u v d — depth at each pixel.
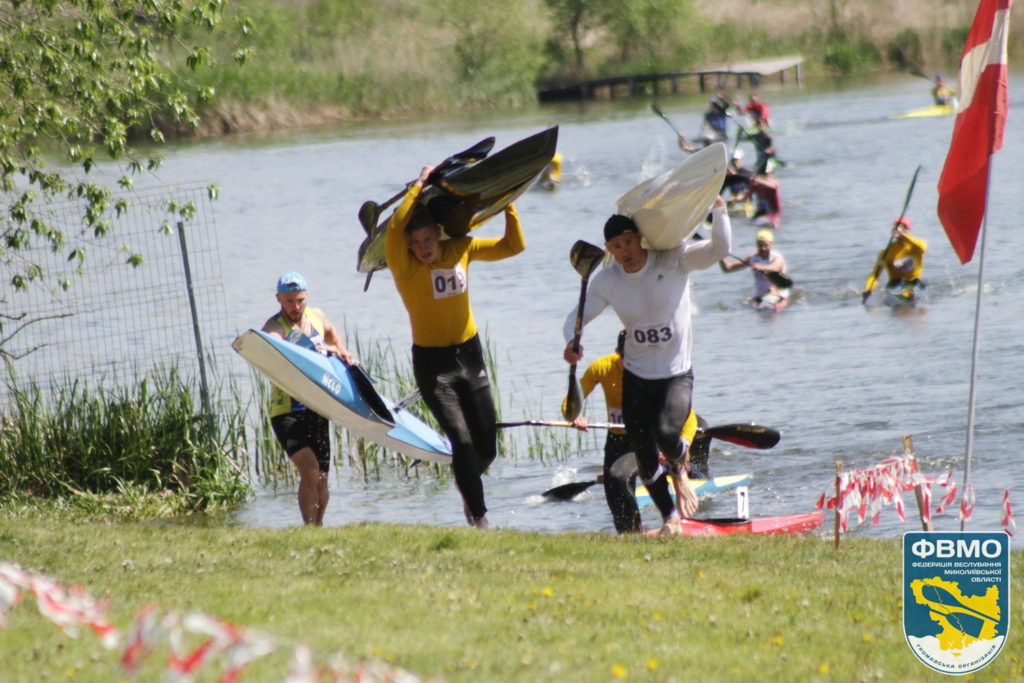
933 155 119.75
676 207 27.97
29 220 49.84
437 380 31.62
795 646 20.28
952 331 59.25
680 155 133.62
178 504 40.84
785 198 103.00
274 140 178.25
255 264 90.56
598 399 52.91
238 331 68.25
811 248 82.25
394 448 37.38
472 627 20.55
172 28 45.31
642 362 29.41
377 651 18.73
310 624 20.39
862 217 92.31
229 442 45.56
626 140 150.00
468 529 28.88
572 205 107.88
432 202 31.80
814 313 65.69
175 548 26.70
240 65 47.22
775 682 18.48
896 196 100.00
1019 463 39.22
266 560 25.75
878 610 22.31
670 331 29.03
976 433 43.00
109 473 42.12
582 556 26.58
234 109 194.38
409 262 30.88
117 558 25.73
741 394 51.38
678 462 29.42
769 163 99.69
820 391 50.66
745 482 39.75
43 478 42.03
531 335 65.19
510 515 38.91
